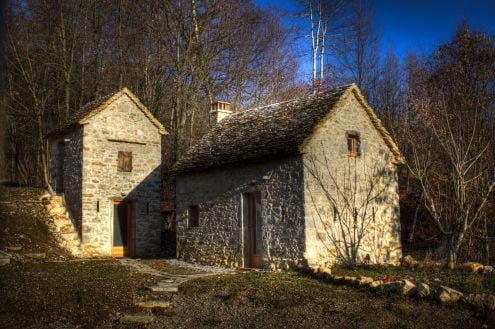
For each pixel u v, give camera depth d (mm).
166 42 28438
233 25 29656
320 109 15133
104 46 29516
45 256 16484
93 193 19562
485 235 16250
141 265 16156
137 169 20969
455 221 13703
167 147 28953
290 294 10383
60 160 21828
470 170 16062
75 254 18469
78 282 12023
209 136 19219
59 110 29219
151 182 21359
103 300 10477
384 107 30391
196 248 17406
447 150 13844
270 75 33812
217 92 30578
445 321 8469
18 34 26672
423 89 19516
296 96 32844
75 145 20297
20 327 8867
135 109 21125
